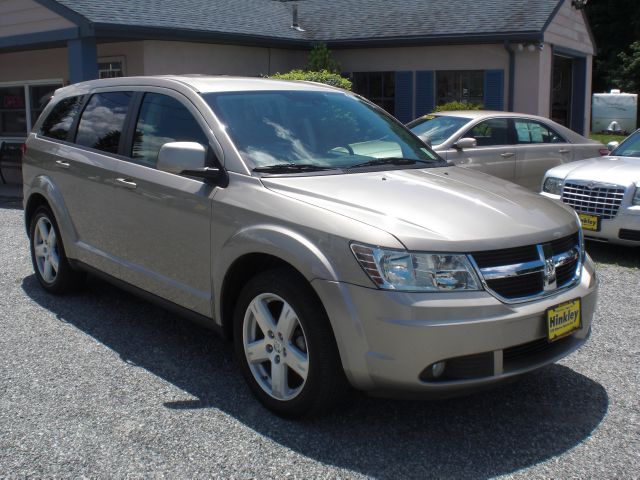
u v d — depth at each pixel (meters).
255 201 3.76
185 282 4.26
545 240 3.54
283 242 3.49
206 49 14.91
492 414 3.78
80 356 4.53
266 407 3.75
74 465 3.22
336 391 3.44
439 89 16.17
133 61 14.05
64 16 11.56
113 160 4.84
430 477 3.15
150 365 4.39
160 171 4.41
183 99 4.46
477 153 9.21
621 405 3.88
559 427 3.63
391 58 16.52
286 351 3.59
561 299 3.51
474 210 3.59
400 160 4.53
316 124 4.54
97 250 5.10
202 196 4.03
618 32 33.59
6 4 12.54
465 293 3.23
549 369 4.39
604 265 7.13
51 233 5.74
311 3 19.67
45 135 5.82
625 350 4.69
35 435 3.49
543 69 15.24
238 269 3.90
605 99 26.97
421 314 3.14
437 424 3.66
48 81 15.63
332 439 3.48
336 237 3.33
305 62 17.45
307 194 3.68
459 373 3.26
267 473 3.17
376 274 3.20
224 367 4.38
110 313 5.40
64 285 5.70
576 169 7.73
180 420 3.66
